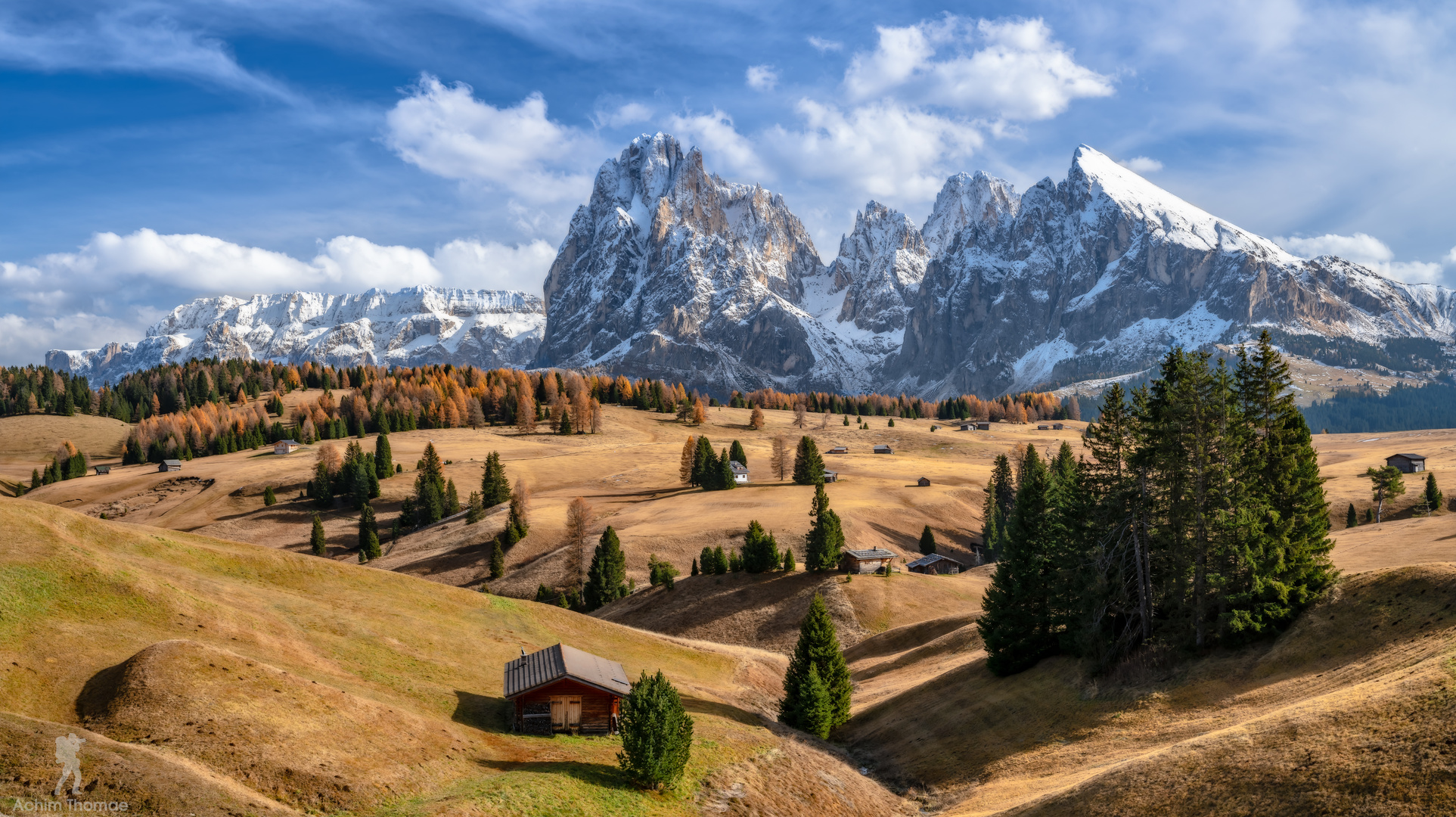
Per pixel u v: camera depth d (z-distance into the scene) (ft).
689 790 128.98
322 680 138.10
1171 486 177.47
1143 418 185.06
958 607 325.21
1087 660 178.91
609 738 146.10
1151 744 136.36
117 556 162.09
